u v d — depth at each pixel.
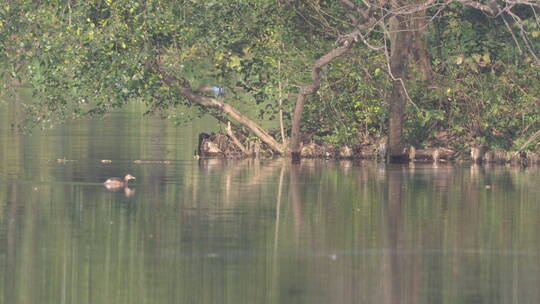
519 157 72.62
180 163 69.25
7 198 50.44
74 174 61.00
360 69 74.31
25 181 57.22
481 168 68.56
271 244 39.09
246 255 37.09
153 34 68.44
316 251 37.94
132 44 66.38
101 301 30.70
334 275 34.19
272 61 71.56
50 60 65.62
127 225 42.88
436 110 71.50
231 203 49.62
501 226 43.75
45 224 42.91
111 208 47.41
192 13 69.31
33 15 66.19
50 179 58.31
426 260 36.72
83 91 67.88
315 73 70.00
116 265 35.28
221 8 70.19
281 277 33.81
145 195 52.09
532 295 31.91
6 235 40.44
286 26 73.25
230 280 33.31
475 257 37.38
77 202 49.19
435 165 70.38
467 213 47.25
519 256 37.62
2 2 66.50
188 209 47.38
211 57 74.50
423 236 41.25
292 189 55.41
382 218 45.50
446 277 34.19
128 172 62.75
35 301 30.77
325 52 74.31
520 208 48.88
